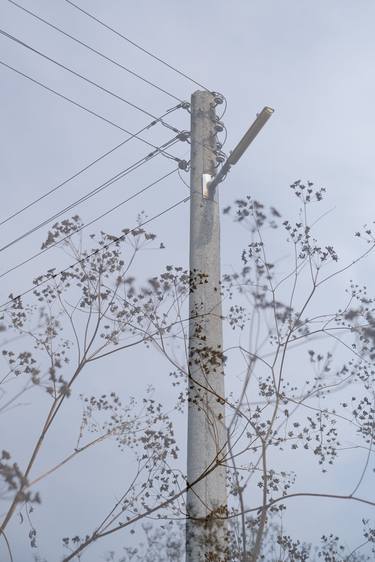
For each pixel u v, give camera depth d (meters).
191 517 7.52
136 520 9.56
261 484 8.83
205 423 8.02
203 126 10.95
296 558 8.93
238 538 8.03
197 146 10.72
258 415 8.70
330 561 9.35
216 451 7.87
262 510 8.22
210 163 10.53
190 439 8.01
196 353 8.53
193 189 10.22
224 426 8.09
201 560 7.24
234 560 7.85
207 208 9.95
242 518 8.05
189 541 7.42
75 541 9.81
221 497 7.67
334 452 8.95
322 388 9.25
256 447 8.55
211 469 7.73
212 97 11.34
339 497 8.27
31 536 9.69
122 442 11.20
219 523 7.46
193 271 9.23
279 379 9.14
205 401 8.14
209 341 8.64
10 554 9.01
